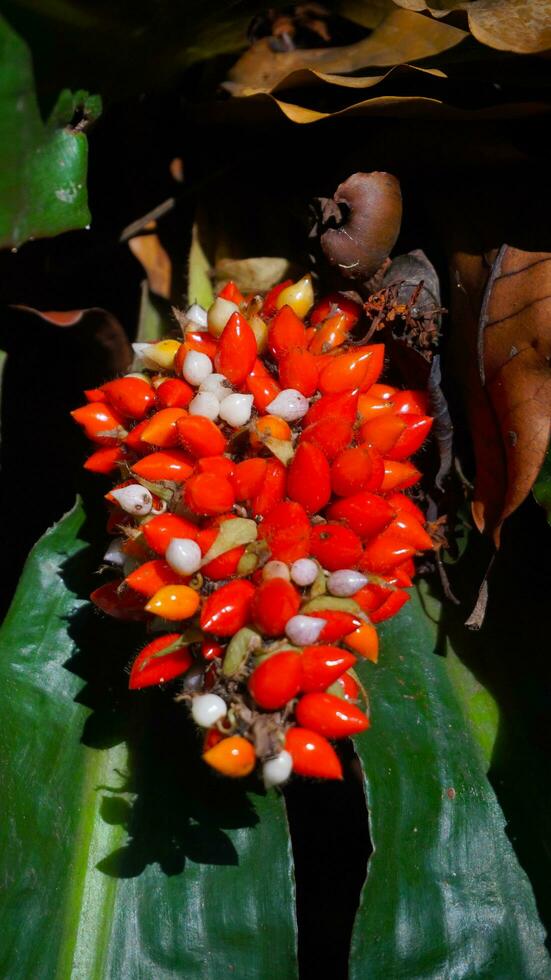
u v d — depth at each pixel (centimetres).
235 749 32
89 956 37
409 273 40
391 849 38
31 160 38
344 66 42
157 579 34
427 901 38
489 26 39
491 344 39
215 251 44
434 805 39
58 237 46
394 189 39
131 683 35
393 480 36
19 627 40
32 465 47
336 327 39
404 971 37
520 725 40
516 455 38
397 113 40
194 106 43
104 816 39
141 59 40
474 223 40
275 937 37
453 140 40
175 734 40
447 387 41
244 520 34
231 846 38
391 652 41
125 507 35
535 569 42
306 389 37
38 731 39
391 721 40
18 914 37
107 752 40
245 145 44
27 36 37
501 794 40
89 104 39
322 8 44
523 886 38
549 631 41
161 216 45
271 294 40
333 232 39
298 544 34
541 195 39
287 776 33
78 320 42
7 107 37
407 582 37
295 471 34
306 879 44
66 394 46
